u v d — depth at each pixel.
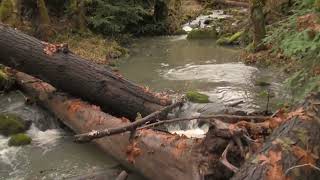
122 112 7.74
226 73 11.62
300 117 4.76
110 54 13.97
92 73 7.76
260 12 12.86
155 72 11.99
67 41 14.11
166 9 19.48
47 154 6.94
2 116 7.88
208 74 11.59
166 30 19.31
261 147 4.61
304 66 5.88
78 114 7.52
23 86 9.28
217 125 5.15
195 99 8.88
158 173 5.59
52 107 8.20
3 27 8.09
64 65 7.80
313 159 4.39
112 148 6.54
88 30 15.52
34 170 6.42
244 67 12.23
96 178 5.85
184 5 26.73
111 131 6.14
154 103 7.62
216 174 4.98
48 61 7.88
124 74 11.78
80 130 7.39
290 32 5.94
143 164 5.84
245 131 5.12
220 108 7.48
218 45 16.11
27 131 7.82
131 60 13.76
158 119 6.97
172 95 9.23
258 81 10.44
